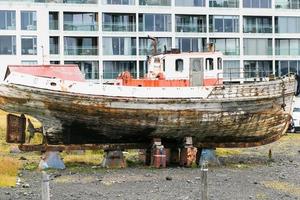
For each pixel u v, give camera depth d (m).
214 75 25.52
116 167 23.95
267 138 26.67
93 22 56.81
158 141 24.47
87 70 56.84
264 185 19.44
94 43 57.28
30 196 17.14
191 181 20.27
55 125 23.98
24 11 54.84
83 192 18.05
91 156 27.83
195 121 24.61
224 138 25.98
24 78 22.84
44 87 22.88
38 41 55.16
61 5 55.78
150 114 24.00
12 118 23.69
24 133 23.88
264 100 25.28
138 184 19.66
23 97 22.91
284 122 26.58
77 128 24.23
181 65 25.28
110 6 56.81
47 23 55.41
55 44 56.28
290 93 26.20
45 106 23.19
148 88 23.91
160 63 25.62
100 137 24.78
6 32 54.28
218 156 28.05
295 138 36.66
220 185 19.42
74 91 23.14
